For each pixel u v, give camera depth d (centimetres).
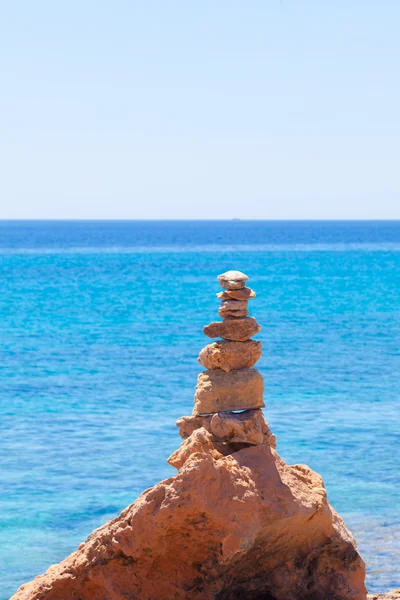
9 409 4253
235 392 1675
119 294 11062
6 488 2948
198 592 1598
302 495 1602
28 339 7044
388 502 2797
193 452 1581
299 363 5731
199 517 1516
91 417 4059
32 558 2388
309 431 3728
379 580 2220
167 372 5425
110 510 2752
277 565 1656
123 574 1580
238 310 1684
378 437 3619
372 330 7569
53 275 14362
